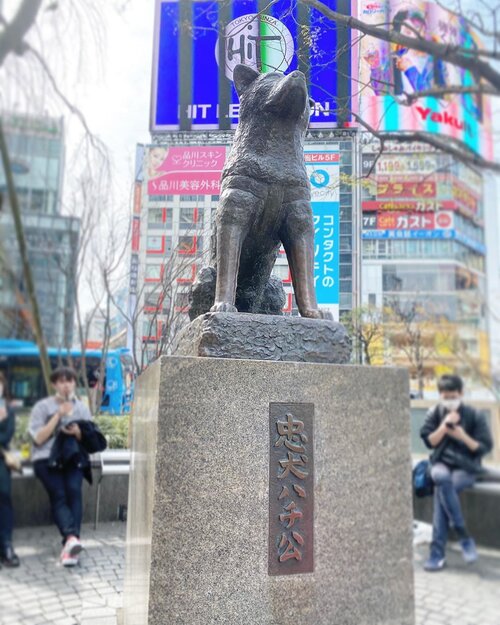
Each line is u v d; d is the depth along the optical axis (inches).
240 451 68.7
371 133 134.6
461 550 153.6
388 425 78.4
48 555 145.4
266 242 89.2
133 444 92.0
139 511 78.4
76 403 149.4
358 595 72.5
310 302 83.1
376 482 76.2
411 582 76.2
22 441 208.2
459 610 115.7
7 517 143.9
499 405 202.2
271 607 67.4
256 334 75.2
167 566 63.8
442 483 143.6
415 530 165.5
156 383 69.0
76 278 184.2
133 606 79.6
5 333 247.9
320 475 72.7
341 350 79.8
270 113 85.0
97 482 153.9
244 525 67.6
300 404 72.8
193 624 63.8
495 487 157.8
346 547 72.7
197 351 75.1
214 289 88.7
